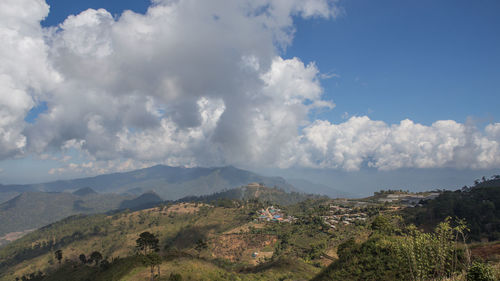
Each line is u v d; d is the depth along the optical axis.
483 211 133.25
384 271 41.59
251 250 176.50
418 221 144.00
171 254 93.56
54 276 116.94
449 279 21.41
